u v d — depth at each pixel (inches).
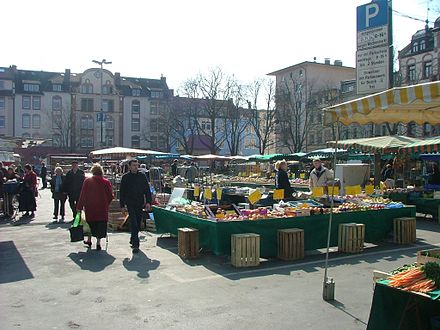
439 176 730.2
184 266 302.4
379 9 425.1
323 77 2551.7
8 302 225.5
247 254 299.3
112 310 213.5
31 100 2955.2
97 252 350.0
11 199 601.3
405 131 1614.2
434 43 1742.1
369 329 155.4
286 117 2224.4
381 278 183.6
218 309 214.8
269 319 201.8
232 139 2276.1
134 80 3324.3
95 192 357.1
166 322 197.6
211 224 318.3
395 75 1573.6
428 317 153.9
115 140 3065.9
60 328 190.9
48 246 376.2
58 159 1654.8
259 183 956.6
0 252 350.3
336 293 241.6
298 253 324.5
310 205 386.9
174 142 2647.6
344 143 760.3
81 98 3006.9
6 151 1059.3
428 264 156.0
